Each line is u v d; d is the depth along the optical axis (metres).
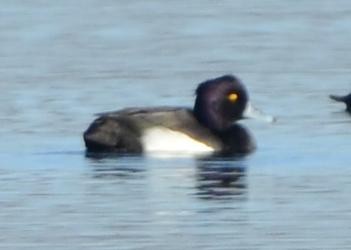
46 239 18.44
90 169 22.12
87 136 23.06
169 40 36.09
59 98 28.31
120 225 19.08
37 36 36.56
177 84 30.20
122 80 30.50
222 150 23.38
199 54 34.03
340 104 27.89
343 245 18.14
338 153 23.38
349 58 33.34
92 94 28.88
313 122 26.16
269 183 21.30
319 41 35.78
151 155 23.06
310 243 18.27
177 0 42.66
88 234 18.61
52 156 23.02
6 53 34.12
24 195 20.62
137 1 42.47
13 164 22.52
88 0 42.56
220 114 23.62
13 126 25.55
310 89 29.58
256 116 23.88
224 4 41.78
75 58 33.41
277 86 29.95
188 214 19.56
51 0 42.22
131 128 23.14
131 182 21.34
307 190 20.84
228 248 18.06
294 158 23.05
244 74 31.45
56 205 20.06
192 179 21.55
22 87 29.50
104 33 37.06
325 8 41.03
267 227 18.92
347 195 20.48
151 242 18.28
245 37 36.44
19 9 40.72
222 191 20.86
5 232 18.75
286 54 33.94
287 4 41.78
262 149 23.75
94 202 20.22
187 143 23.27
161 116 23.47
